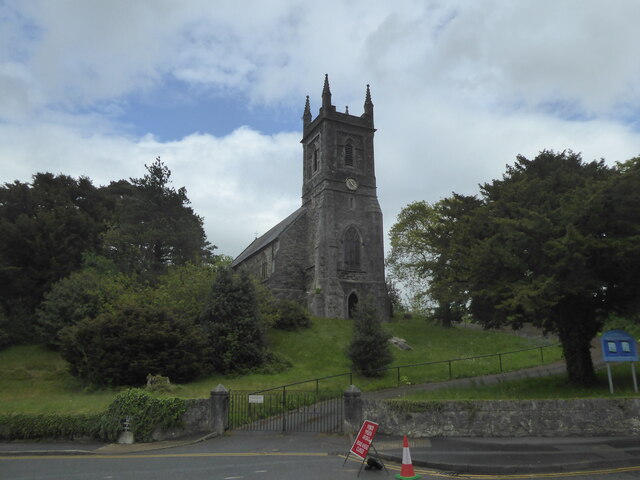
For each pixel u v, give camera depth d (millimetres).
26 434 15500
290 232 53312
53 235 38000
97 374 23938
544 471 10539
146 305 26688
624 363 23016
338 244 50562
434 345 35375
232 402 17375
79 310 30812
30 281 36188
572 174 21000
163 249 46344
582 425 13758
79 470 11383
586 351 19250
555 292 16328
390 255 57375
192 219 51344
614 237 16828
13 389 25531
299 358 30875
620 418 13703
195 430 15727
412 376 25859
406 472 9836
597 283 16656
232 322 28766
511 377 23703
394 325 41969
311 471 10609
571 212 17094
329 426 16281
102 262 38219
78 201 47062
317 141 55219
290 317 36344
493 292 18516
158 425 15242
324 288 48125
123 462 12219
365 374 26359
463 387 21016
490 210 21938
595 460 10938
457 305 36344
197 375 25953
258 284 37625
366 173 54500
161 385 21453
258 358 28156
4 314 34281
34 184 45375
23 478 10680
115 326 24234
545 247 17266
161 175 49156
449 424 14195
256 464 11406
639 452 11578
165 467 11398
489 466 10602
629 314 19234
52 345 32531
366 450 10766
